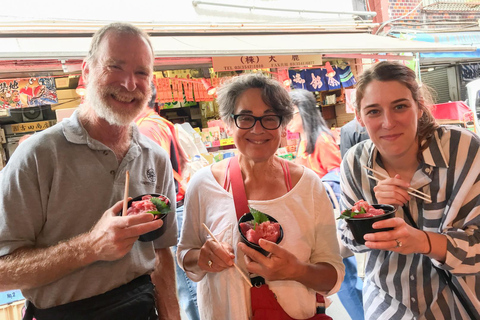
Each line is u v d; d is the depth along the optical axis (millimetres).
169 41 4137
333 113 7598
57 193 1625
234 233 1738
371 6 7172
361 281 3066
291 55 4484
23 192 1573
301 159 3812
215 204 1822
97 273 1664
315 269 1680
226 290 1735
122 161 1758
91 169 1681
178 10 5391
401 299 1855
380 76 1694
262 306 1664
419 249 1576
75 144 1681
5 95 4078
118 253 1422
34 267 1506
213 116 6469
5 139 5113
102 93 1635
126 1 5039
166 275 2014
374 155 1917
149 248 1881
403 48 4664
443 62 8266
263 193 1828
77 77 4836
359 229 1618
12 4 4379
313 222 1820
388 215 1591
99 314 1619
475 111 7473
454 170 1702
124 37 1649
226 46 4031
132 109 1688
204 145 4707
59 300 1633
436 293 1782
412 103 1691
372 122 1744
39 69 4039
